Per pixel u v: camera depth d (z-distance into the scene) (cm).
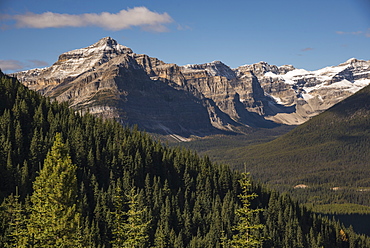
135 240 12200
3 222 14250
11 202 14962
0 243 13025
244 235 10750
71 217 11750
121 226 12600
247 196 10688
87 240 14575
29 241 11369
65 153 13112
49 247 11169
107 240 17800
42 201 12181
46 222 11412
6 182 18562
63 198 12269
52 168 12556
